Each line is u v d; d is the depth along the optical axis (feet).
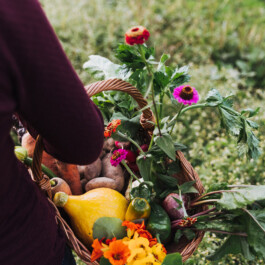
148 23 10.37
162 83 4.02
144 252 3.20
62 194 3.65
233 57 9.97
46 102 1.82
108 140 4.61
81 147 2.12
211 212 3.95
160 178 4.09
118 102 4.50
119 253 3.21
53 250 2.82
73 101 1.89
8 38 1.62
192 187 3.97
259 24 11.14
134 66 4.00
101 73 4.60
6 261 2.39
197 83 8.30
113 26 10.21
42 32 1.72
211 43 10.13
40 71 1.73
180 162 4.14
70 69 1.87
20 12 1.65
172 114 7.57
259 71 9.36
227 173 6.52
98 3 11.23
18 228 2.38
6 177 2.15
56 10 10.49
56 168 4.16
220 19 11.19
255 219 3.66
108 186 4.22
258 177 6.45
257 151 4.07
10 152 2.10
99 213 3.69
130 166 4.42
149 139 4.40
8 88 1.69
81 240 3.79
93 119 2.07
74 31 9.98
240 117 4.03
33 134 2.82
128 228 3.48
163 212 3.87
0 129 1.80
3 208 2.23
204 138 7.45
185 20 11.07
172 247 3.92
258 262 5.16
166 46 9.92
